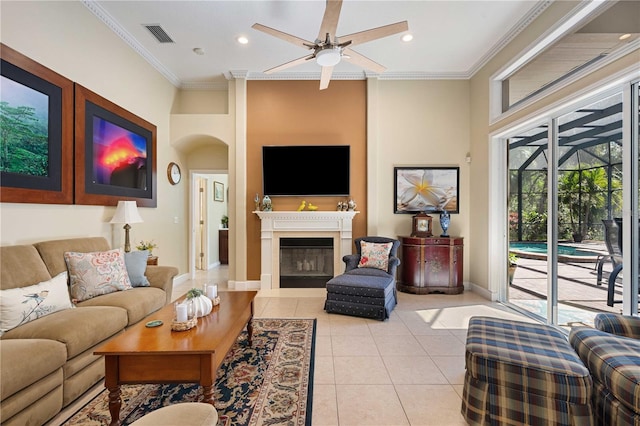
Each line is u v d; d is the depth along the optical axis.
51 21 2.71
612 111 2.56
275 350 2.71
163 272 3.26
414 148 4.86
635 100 2.36
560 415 1.52
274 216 4.76
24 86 2.44
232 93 4.85
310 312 3.74
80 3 3.04
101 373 2.17
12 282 2.15
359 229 4.88
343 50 2.81
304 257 5.03
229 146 4.87
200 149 5.64
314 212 4.69
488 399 1.66
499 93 4.16
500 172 4.18
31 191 2.50
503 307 3.91
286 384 2.19
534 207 3.55
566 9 2.86
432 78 4.82
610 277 2.58
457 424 1.79
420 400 2.01
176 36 3.77
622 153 2.45
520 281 3.83
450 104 4.84
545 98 3.13
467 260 4.83
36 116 2.54
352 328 3.23
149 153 4.22
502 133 3.95
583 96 2.69
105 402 1.98
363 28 3.58
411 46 3.99
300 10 3.28
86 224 3.13
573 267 2.97
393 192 4.87
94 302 2.52
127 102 3.79
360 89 4.87
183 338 1.81
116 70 3.58
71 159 2.91
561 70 3.10
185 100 5.17
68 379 1.90
